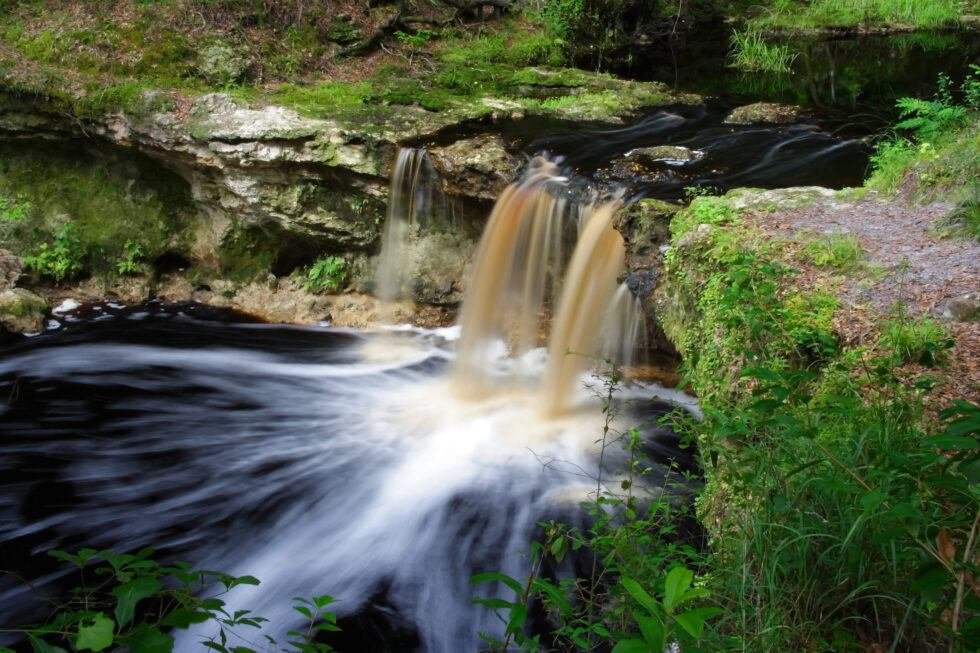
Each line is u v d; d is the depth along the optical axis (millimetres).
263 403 7684
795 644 3133
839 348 4766
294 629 4945
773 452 3617
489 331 8398
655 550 4277
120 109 9367
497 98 10711
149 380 8031
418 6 13023
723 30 16734
